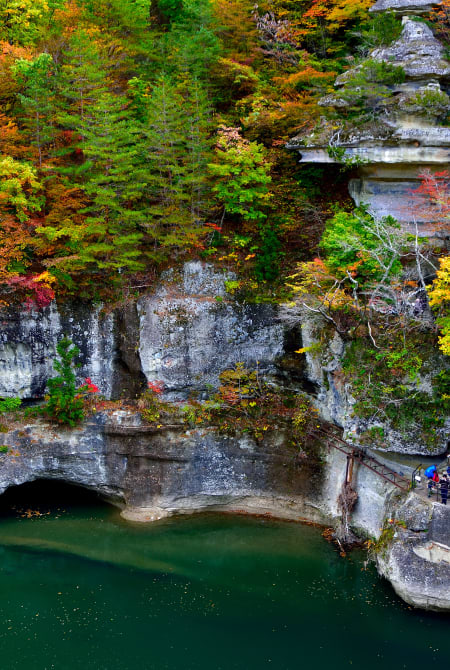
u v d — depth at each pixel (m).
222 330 27.48
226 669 18.70
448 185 24.23
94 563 23.91
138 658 19.16
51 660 19.05
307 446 26.19
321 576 22.91
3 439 26.44
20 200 25.56
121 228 27.25
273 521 26.39
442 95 23.77
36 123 26.94
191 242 27.28
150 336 27.11
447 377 22.33
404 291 23.70
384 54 25.31
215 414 27.09
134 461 26.72
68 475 27.17
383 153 24.45
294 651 19.45
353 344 23.62
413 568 20.56
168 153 27.44
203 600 21.84
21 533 25.64
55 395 26.59
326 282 24.47
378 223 23.64
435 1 25.48
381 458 23.84
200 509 27.11
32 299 26.62
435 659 18.98
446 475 21.19
